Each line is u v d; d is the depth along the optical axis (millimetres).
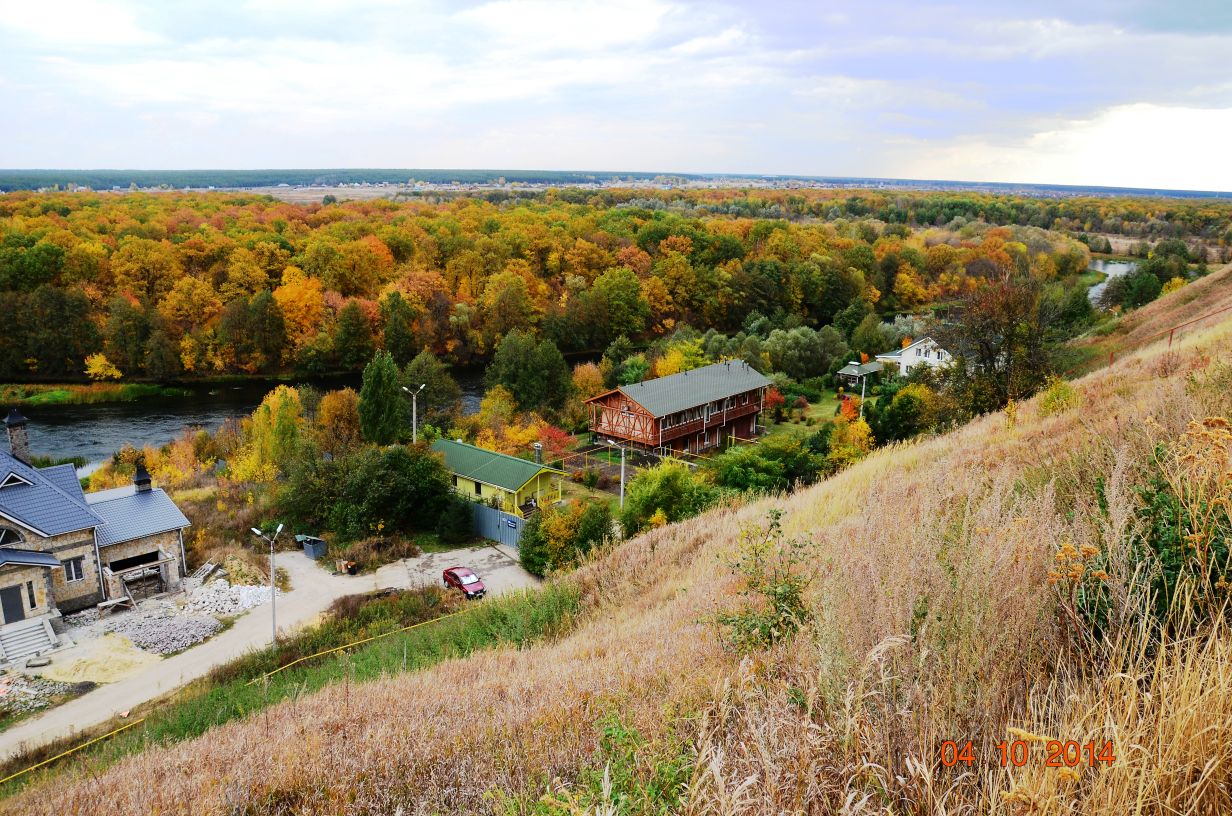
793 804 3012
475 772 5000
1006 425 14781
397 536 29297
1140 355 22234
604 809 2986
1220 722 2521
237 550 27125
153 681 18812
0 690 18125
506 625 12188
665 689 5508
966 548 4195
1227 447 3766
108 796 6258
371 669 12633
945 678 3484
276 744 6492
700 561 11930
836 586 4297
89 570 22984
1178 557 3703
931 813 2762
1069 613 3654
